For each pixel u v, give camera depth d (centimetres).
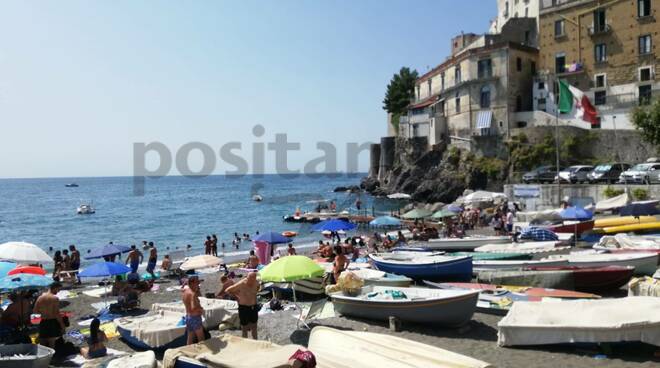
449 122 7262
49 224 6762
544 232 3048
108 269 1894
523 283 1948
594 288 1906
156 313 1639
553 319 1273
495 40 6969
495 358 1233
